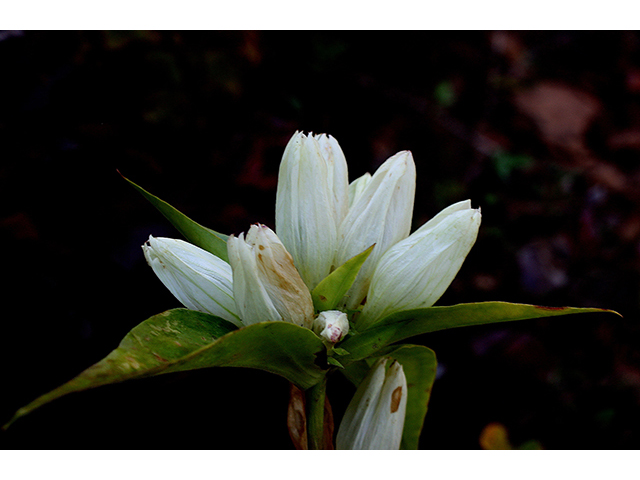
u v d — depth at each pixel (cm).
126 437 21
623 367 36
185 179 26
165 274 16
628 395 34
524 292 38
